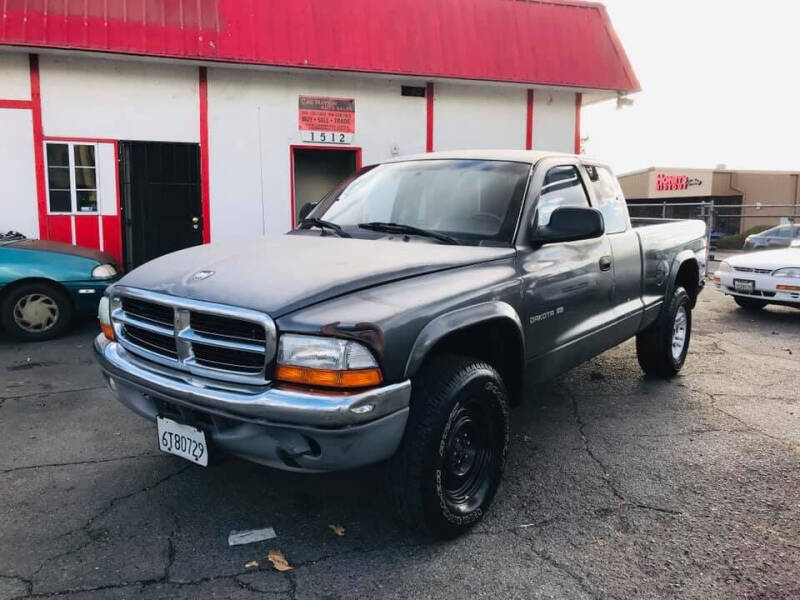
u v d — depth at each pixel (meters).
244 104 11.27
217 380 2.82
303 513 3.39
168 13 10.27
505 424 3.37
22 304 7.21
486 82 12.30
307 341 2.63
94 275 7.43
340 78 11.81
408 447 2.90
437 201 4.03
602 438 4.51
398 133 12.34
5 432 4.52
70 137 10.34
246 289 2.86
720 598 2.72
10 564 2.90
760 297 9.60
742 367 6.52
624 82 13.09
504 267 3.51
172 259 3.51
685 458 4.17
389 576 2.84
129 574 2.83
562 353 4.04
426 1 12.05
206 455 2.91
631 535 3.21
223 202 11.31
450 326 2.97
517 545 3.11
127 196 10.75
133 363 3.16
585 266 4.23
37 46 9.47
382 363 2.68
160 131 10.83
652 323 5.57
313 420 2.56
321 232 4.09
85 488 3.66
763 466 4.05
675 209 34.19
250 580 2.80
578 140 13.59
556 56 12.68
